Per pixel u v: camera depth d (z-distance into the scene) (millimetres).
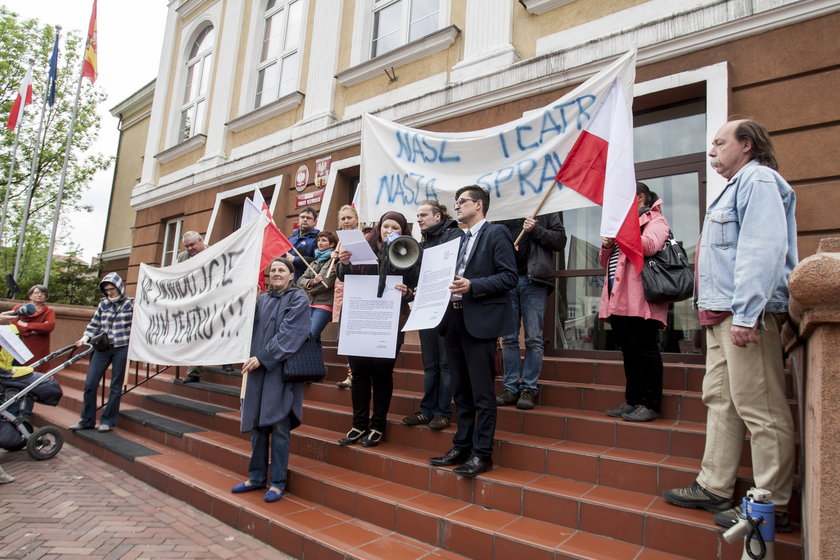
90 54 13797
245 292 4285
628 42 4992
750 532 1961
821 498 1646
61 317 9602
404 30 7484
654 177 4914
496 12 6227
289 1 9547
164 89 11891
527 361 3959
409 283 3879
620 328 3561
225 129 9938
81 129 19484
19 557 2920
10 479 4254
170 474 4078
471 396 3377
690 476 2717
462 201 3475
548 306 5312
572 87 5375
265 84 9719
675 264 3359
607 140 3557
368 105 7547
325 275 5008
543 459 3211
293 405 3662
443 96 6383
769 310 2236
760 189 2223
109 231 16000
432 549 2801
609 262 3738
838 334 1683
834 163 3873
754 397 2293
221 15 10734
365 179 4930
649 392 3398
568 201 3582
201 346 4488
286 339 3553
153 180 11523
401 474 3445
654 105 4996
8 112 17953
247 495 3645
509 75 5801
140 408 6301
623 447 3248
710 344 2592
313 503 3504
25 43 18297
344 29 8281
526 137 4012
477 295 3127
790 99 4129
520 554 2531
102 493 4047
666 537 2436
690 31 4617
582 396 3848
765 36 4320
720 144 2527
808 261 1682
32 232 20453
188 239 6293
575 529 2701
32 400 5387
